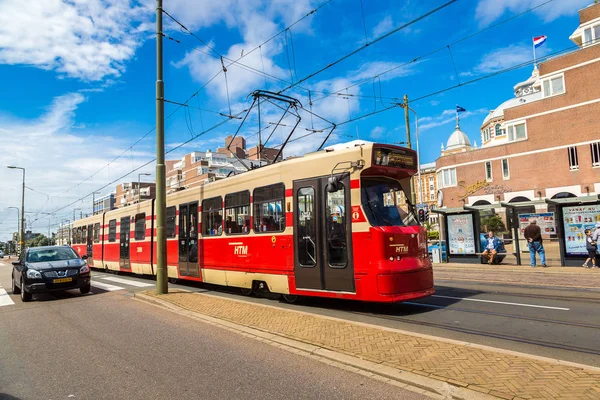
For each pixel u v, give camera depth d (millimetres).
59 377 5352
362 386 4625
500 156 45906
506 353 5223
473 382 4371
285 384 4805
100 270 24844
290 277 9578
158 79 12156
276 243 9992
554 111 41219
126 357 6113
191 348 6445
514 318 7828
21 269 12523
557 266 17438
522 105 43875
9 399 4680
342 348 5797
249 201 10992
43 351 6633
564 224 17406
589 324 7219
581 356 5531
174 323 8281
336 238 8766
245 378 5055
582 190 38906
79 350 6598
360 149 8680
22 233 50875
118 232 20359
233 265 11422
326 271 8867
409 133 24750
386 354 5430
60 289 12078
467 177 48781
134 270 18109
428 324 7492
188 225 13852
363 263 8273
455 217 21141
